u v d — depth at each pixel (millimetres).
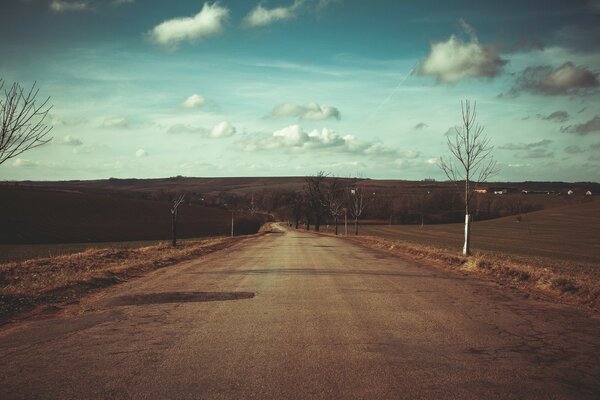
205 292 10336
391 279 12547
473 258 16156
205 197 148250
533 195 132125
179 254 21188
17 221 56375
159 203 84562
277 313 8008
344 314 7895
